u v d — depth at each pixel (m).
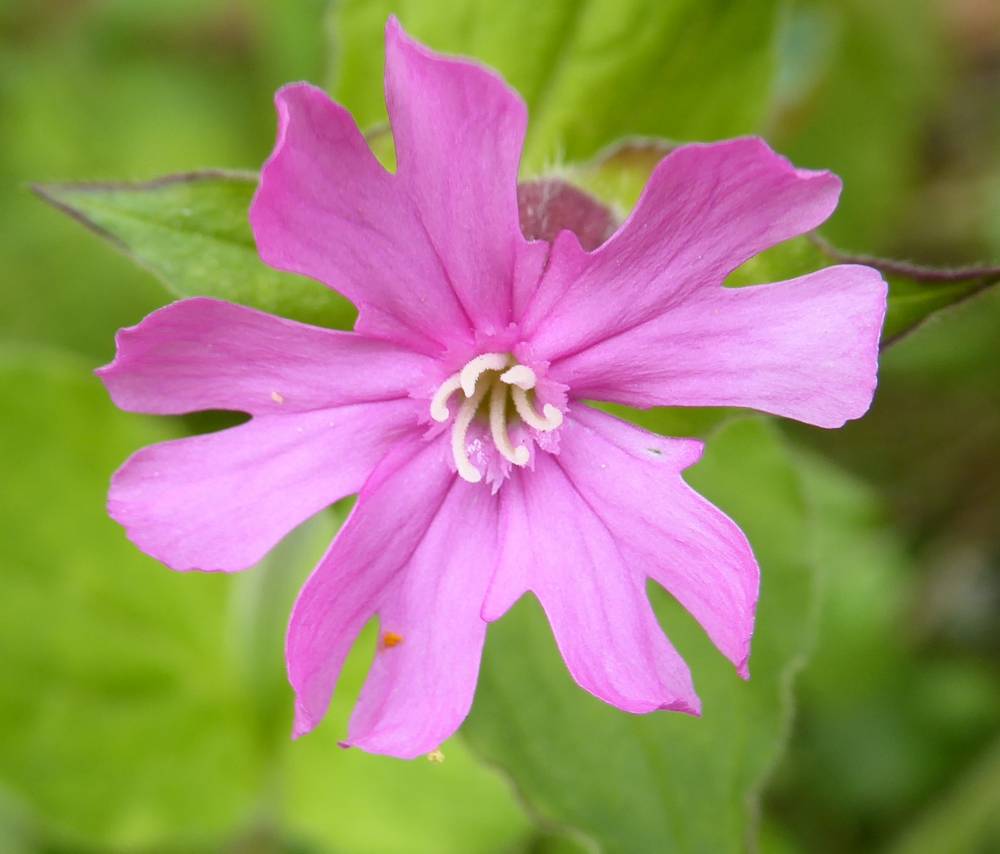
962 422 0.15
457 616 0.09
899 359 0.14
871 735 0.13
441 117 0.09
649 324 0.09
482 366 0.09
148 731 0.12
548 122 0.11
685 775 0.10
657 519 0.09
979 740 0.13
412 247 0.09
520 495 0.09
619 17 0.11
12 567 0.12
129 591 0.12
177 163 0.15
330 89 0.11
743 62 0.11
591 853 0.10
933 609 0.15
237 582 0.12
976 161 0.17
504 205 0.09
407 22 0.11
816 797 0.13
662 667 0.09
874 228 0.15
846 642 0.13
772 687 0.10
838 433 0.15
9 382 0.12
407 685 0.09
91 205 0.09
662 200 0.09
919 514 0.15
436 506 0.09
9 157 0.14
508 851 0.12
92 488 0.12
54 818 0.12
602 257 0.09
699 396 0.09
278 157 0.08
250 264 0.10
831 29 0.15
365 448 0.09
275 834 0.12
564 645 0.09
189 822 0.12
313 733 0.12
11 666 0.12
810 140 0.15
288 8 0.14
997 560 0.15
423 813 0.12
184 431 0.12
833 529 0.13
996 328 0.14
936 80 0.16
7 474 0.12
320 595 0.09
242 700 0.12
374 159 0.09
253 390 0.09
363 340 0.09
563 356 0.09
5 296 0.14
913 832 0.13
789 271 0.09
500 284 0.09
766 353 0.09
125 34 0.16
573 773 0.10
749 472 0.11
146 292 0.14
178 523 0.09
